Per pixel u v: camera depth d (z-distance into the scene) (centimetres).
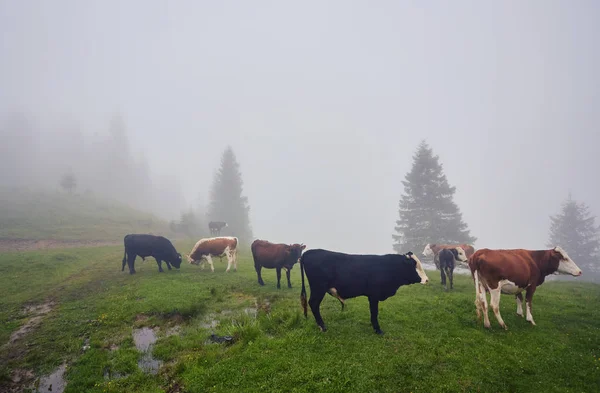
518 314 915
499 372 618
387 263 837
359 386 569
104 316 992
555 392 563
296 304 1067
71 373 688
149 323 960
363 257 859
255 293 1252
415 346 716
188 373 649
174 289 1273
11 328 935
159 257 1688
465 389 569
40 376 688
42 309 1116
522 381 593
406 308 982
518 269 823
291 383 585
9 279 1486
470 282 1530
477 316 870
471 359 659
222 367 649
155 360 740
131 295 1214
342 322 874
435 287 1373
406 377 604
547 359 660
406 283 847
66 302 1173
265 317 922
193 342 799
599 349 715
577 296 1198
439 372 618
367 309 980
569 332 802
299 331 804
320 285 843
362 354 677
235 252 1792
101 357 743
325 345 727
